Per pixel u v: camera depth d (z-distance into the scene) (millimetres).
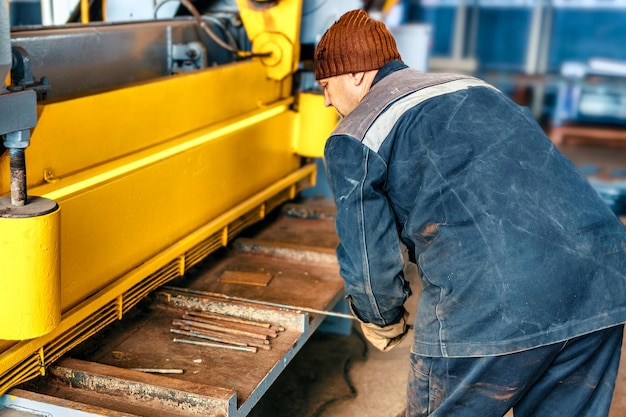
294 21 2877
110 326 2213
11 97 1409
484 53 13953
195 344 2129
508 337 1576
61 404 1666
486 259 1585
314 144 3246
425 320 1718
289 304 2404
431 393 1720
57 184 1742
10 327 1521
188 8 3068
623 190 5809
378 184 1700
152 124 2148
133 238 2088
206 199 2498
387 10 6898
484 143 1639
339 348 3203
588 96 10617
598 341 1680
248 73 2758
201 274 2625
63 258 1776
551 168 1655
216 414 1736
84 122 1833
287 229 3201
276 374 2045
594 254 1618
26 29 2045
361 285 1787
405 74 1800
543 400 1776
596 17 13797
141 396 1789
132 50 2510
